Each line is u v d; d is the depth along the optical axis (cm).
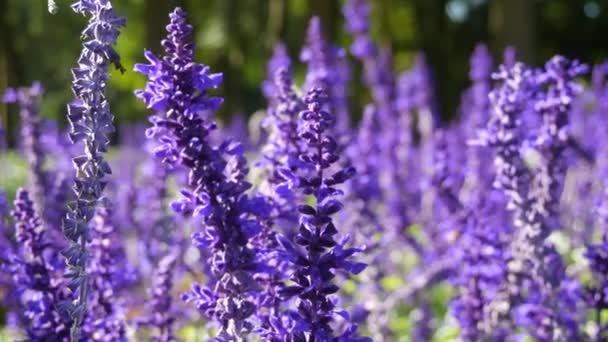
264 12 838
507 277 140
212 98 106
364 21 297
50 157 224
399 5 1004
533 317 133
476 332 141
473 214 143
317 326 106
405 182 230
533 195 136
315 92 107
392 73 286
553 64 136
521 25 679
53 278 120
